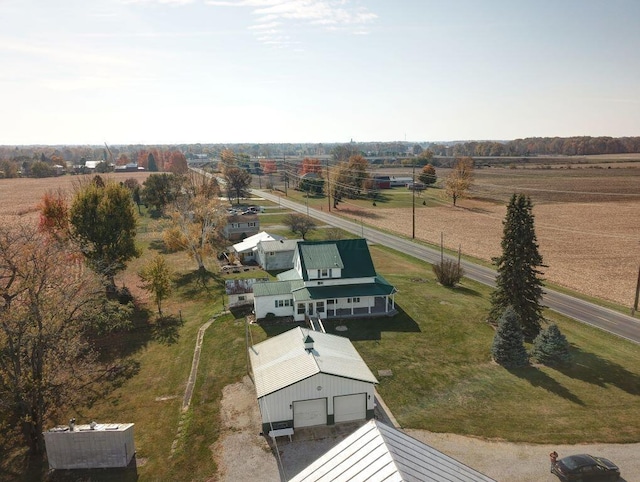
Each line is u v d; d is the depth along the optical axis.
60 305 30.06
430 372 36.66
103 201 57.50
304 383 29.41
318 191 162.75
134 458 27.31
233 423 30.28
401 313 48.72
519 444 27.66
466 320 47.16
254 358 34.19
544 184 168.00
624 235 92.94
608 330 46.41
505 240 44.56
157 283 50.78
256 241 77.06
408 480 13.16
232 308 51.41
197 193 94.75
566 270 69.19
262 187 192.75
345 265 50.16
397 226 106.25
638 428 29.23
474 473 16.20
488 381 35.41
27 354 29.33
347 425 30.23
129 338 46.28
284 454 27.22
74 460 26.45
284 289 48.38
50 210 62.81
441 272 59.97
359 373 31.02
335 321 46.62
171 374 37.97
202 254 70.44
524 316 44.16
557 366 37.91
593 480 23.98
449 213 125.38
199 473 25.70
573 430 29.03
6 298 28.36
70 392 30.81
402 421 30.27
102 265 53.62
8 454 28.17
